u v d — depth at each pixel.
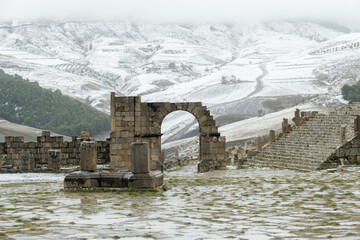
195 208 27.06
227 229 20.25
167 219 23.08
